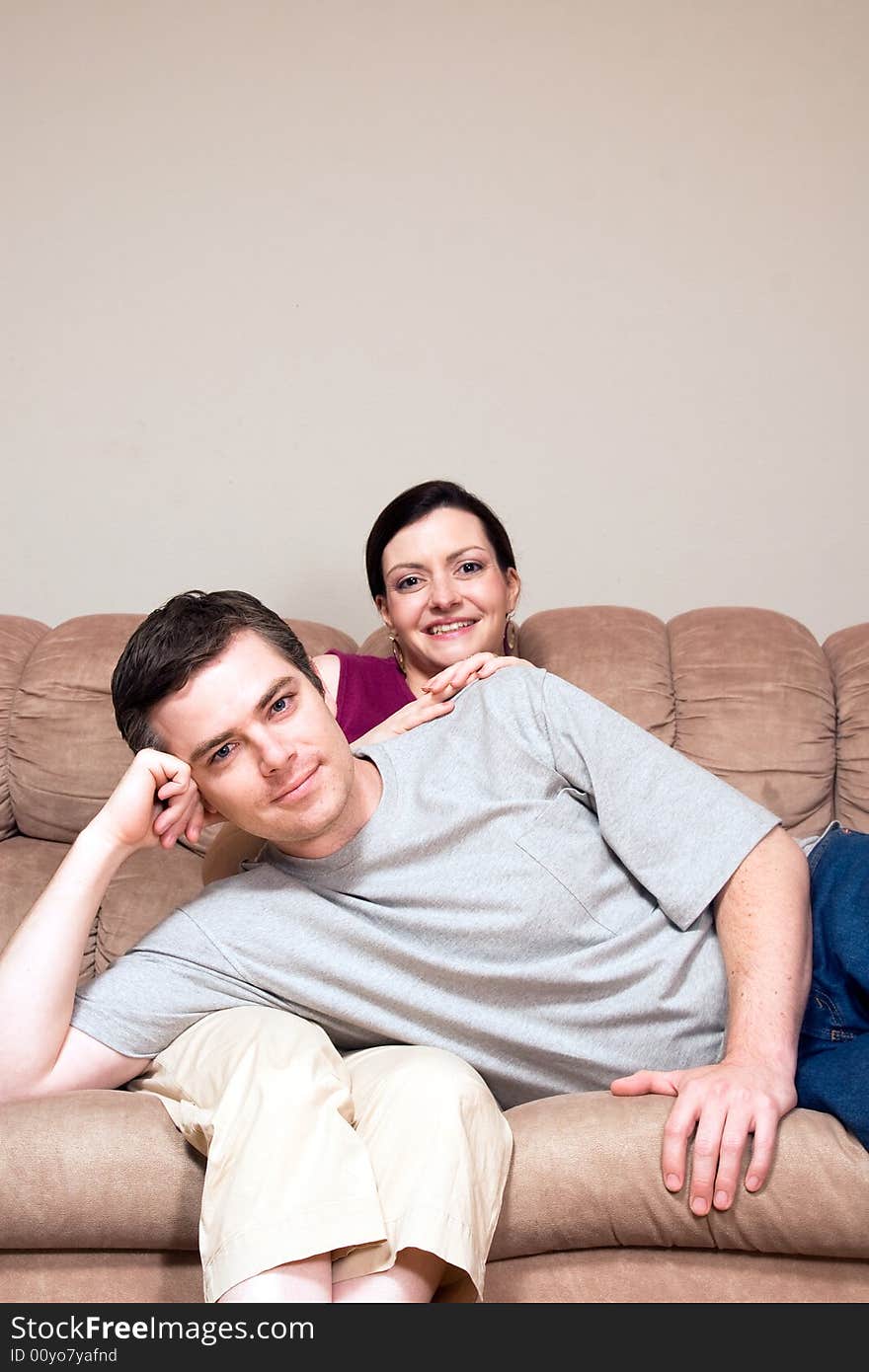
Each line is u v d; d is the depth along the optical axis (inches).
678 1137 46.2
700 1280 47.6
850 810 78.5
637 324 108.3
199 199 109.4
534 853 55.5
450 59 108.5
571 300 108.5
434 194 108.7
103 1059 51.5
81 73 109.6
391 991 53.0
